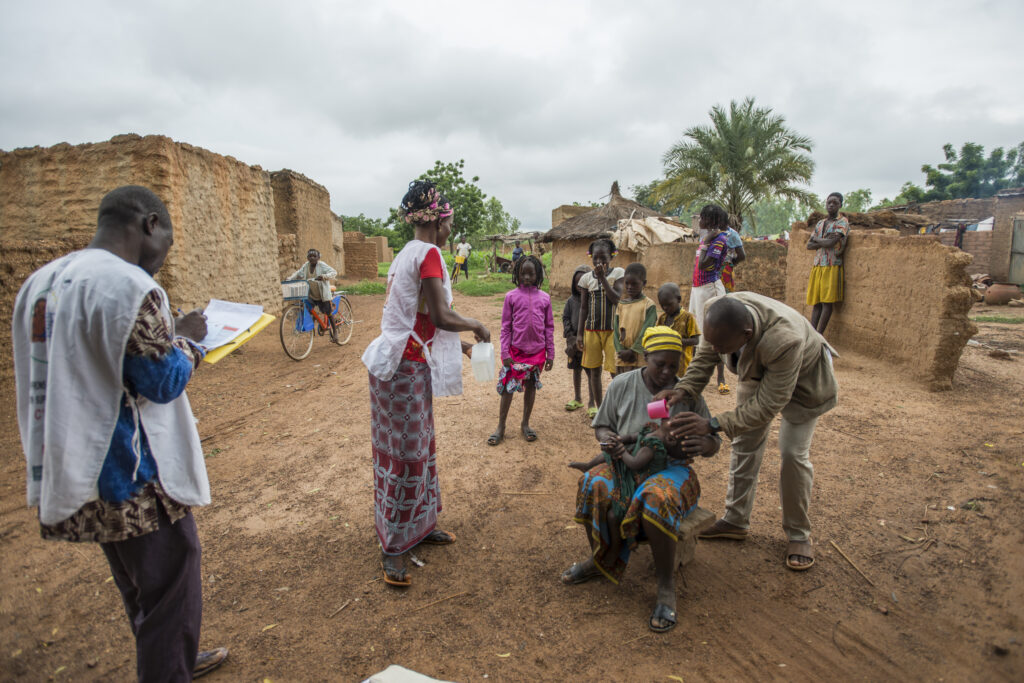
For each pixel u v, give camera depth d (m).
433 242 3.14
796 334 2.71
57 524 1.84
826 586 3.03
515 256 23.06
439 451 4.99
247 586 3.15
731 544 3.44
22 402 1.94
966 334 5.87
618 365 5.13
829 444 4.77
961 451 4.49
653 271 10.85
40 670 2.58
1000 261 17.50
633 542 2.86
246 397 7.02
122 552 2.04
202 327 2.19
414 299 2.97
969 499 3.77
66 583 3.21
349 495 4.20
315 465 4.77
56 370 1.77
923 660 2.52
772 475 4.33
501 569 3.27
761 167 23.78
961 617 2.77
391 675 2.35
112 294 1.78
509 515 3.86
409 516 3.10
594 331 5.39
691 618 2.82
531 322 4.89
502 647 2.67
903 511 3.70
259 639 2.75
